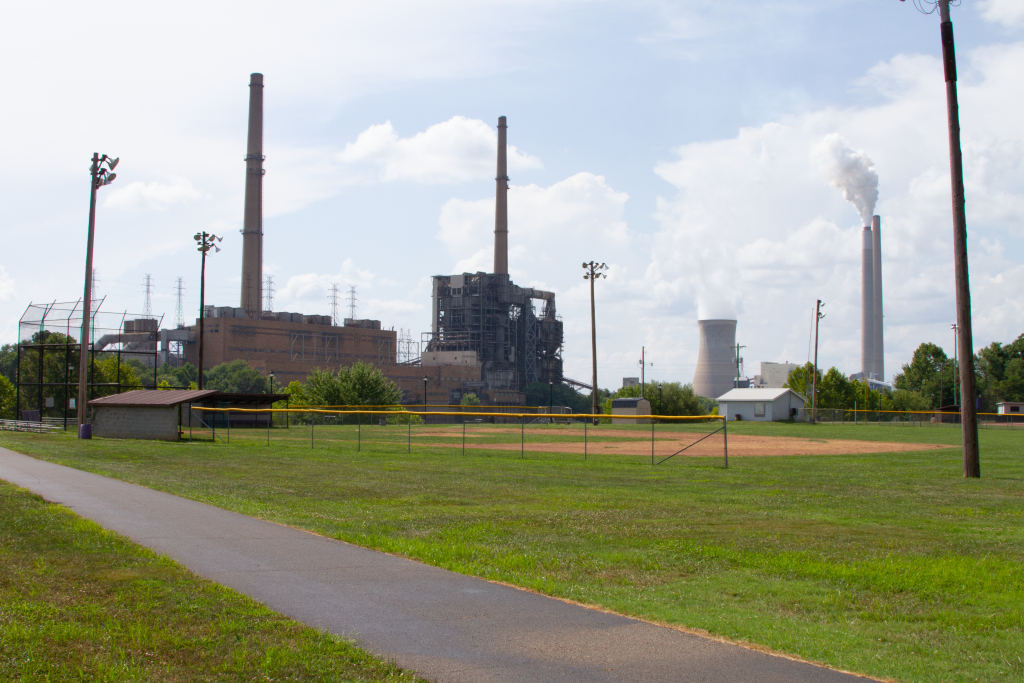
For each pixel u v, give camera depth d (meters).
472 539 13.75
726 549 12.83
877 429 72.75
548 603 9.30
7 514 14.74
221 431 56.03
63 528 13.35
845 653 7.63
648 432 61.28
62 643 7.34
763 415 96.25
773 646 7.81
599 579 10.66
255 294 181.75
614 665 7.14
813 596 9.88
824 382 119.94
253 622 8.16
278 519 15.31
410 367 193.25
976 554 12.64
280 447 39.69
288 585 9.88
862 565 11.62
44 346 54.09
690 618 8.77
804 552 12.62
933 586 10.36
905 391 129.50
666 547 13.03
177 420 43.75
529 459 33.84
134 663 6.91
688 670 7.05
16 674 6.54
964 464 27.48
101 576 9.97
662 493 21.48
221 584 9.76
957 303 27.80
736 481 25.17
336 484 22.55
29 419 54.69
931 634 8.30
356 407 88.38
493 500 19.55
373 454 35.62
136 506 16.47
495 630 8.16
